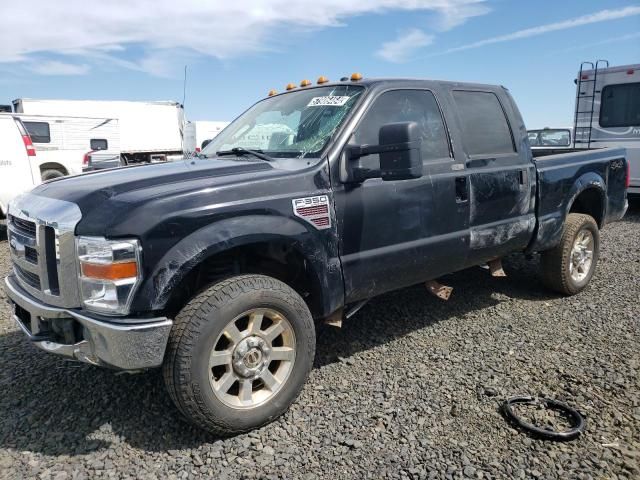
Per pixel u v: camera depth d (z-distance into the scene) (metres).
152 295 2.73
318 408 3.31
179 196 2.85
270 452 2.87
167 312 2.98
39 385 3.66
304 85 4.50
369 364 3.90
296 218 3.20
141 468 2.77
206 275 3.26
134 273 2.71
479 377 3.65
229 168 3.31
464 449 2.85
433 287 4.23
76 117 19.14
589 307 5.01
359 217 3.53
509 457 2.77
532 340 4.26
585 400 3.30
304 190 3.27
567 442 2.88
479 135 4.44
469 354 4.03
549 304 5.13
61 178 3.67
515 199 4.58
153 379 3.72
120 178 3.21
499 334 4.41
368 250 3.61
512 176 4.54
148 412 3.30
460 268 4.34
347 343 4.29
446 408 3.26
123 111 21.72
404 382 3.61
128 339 2.70
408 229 3.81
